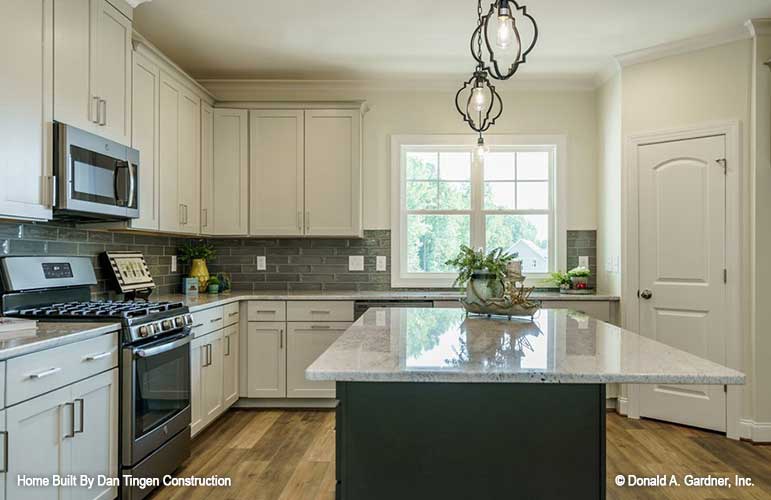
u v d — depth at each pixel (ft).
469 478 5.44
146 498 8.18
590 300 12.82
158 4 10.06
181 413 9.18
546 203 14.79
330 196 13.70
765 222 10.80
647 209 12.29
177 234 12.11
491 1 9.93
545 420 5.45
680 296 11.81
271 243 14.67
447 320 7.98
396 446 5.46
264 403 13.12
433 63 13.14
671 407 12.01
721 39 11.26
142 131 10.04
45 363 6.07
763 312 10.82
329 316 12.86
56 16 7.51
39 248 8.75
